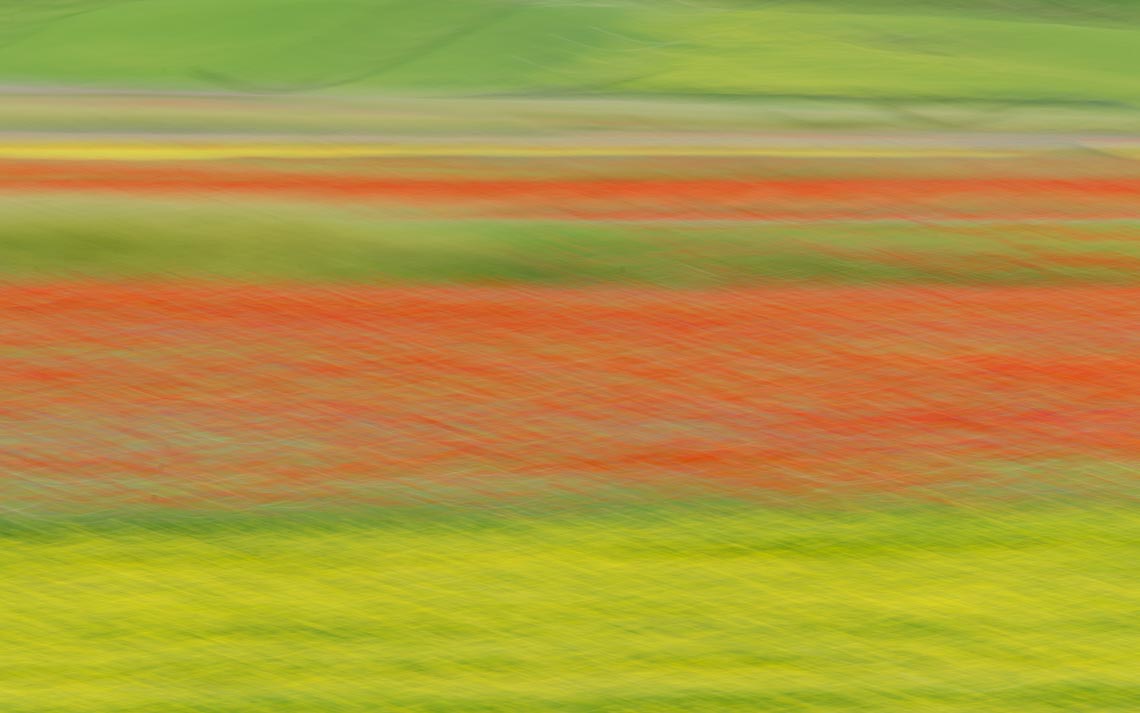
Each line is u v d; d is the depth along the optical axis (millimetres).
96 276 41156
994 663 18828
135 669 18266
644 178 58344
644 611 20328
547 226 46750
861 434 30109
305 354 35156
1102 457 28656
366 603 20500
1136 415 31641
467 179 57000
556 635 19469
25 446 28516
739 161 63406
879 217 51344
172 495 25688
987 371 34875
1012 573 22000
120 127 74688
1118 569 22250
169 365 34094
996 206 54219
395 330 37281
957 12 150375
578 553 22703
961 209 53438
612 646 19172
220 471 27203
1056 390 33438
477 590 21031
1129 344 37344
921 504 25547
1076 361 35844
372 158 62531
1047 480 27094
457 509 24953
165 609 20156
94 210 45500
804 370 34750
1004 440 29766
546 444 29203
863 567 22234
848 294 41469
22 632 19297
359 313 38719
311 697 17578
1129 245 47562
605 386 33344
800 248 45438
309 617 19953
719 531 23875
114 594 20688
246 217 45750
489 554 22609
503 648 19031
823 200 54500
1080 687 18188
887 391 33250
